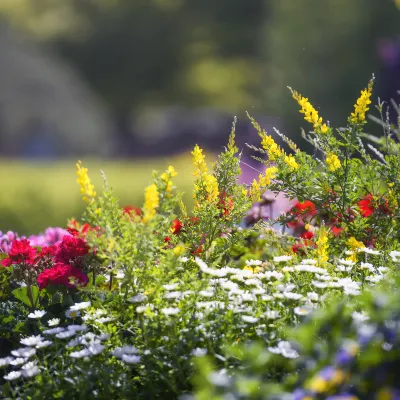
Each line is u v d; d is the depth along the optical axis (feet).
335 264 19.67
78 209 47.21
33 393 15.42
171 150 213.87
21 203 47.21
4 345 18.95
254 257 22.48
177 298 16.79
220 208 21.49
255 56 247.29
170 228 19.66
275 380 13.58
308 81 122.93
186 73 253.03
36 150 231.91
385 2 120.78
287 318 15.62
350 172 21.90
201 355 14.40
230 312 15.11
